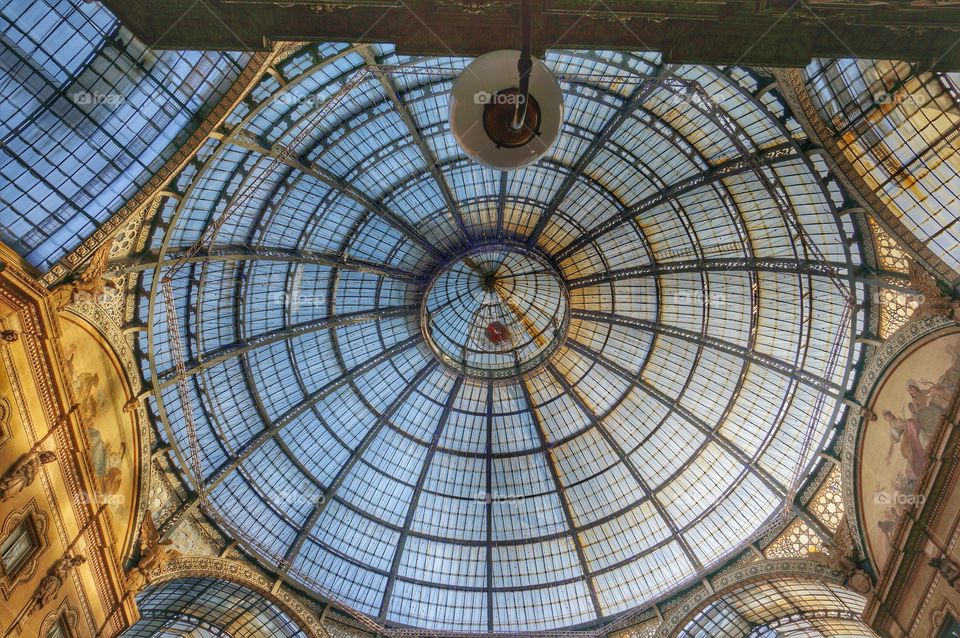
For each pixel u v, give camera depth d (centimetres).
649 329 3059
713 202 2612
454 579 3167
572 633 2908
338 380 3056
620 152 2639
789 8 1312
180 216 2100
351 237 2864
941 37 1368
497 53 1045
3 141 1561
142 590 2281
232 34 1381
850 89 1753
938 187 1789
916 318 1997
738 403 2884
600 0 1298
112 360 1975
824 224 2248
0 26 1459
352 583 3008
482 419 3347
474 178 2817
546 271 3281
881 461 2173
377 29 1380
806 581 2461
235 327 2655
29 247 1652
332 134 2398
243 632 2878
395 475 3222
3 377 1539
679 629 2750
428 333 3272
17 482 1559
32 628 1638
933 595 1873
